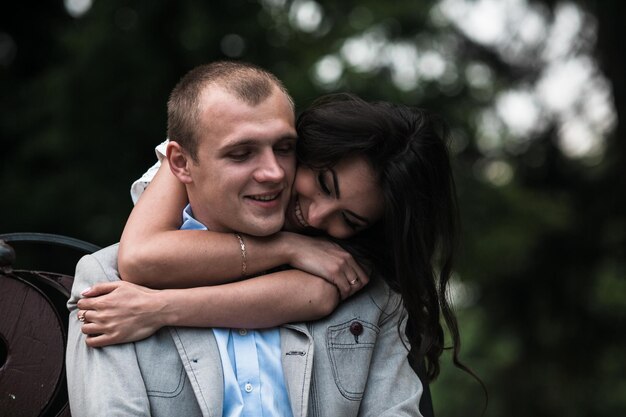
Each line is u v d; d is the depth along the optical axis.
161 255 2.14
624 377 9.12
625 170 8.55
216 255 2.16
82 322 2.16
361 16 8.18
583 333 9.35
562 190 9.36
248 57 7.65
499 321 9.62
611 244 9.23
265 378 2.17
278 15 7.79
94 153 7.75
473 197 8.60
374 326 2.29
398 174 2.18
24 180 7.92
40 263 7.69
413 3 8.23
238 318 2.14
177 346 2.12
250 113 2.08
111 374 2.06
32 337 2.31
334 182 2.17
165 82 7.57
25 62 8.67
